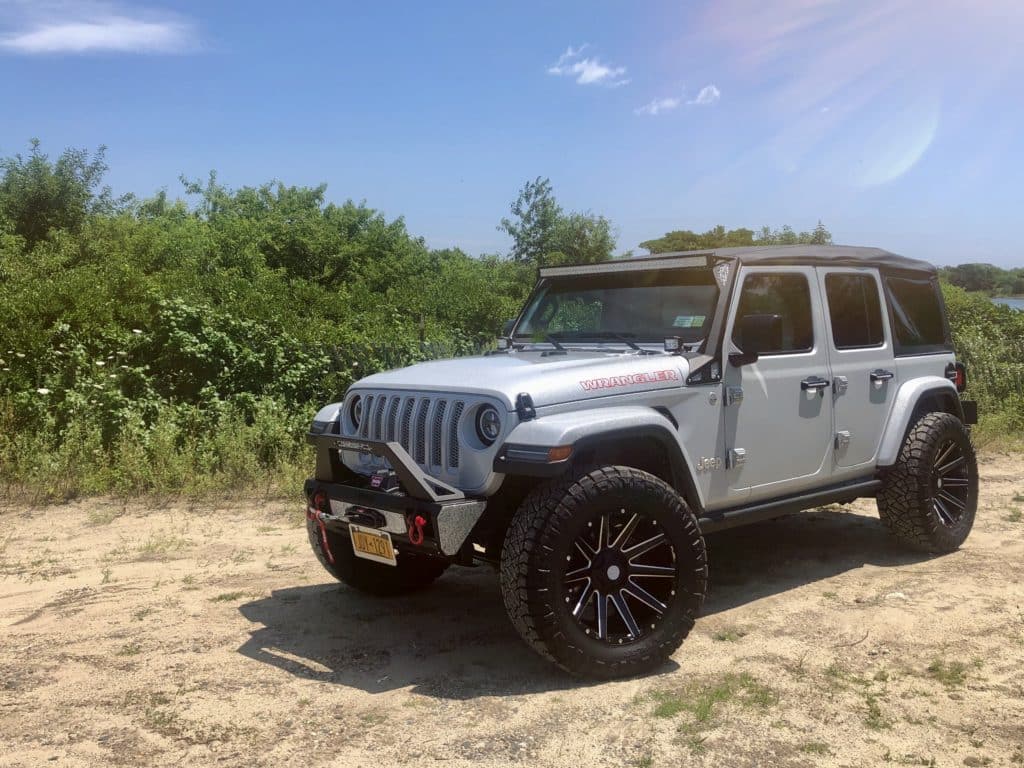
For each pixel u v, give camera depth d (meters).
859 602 4.80
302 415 8.45
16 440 7.77
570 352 4.87
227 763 3.09
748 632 4.37
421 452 4.14
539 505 3.67
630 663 3.78
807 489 5.10
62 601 4.88
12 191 20.38
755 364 4.69
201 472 7.79
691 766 3.06
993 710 3.48
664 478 4.27
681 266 4.73
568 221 22.55
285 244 19.34
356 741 3.26
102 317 9.27
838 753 3.15
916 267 6.01
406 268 21.25
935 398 5.93
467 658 4.10
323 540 4.75
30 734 3.30
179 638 4.32
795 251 5.09
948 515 5.70
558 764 3.08
